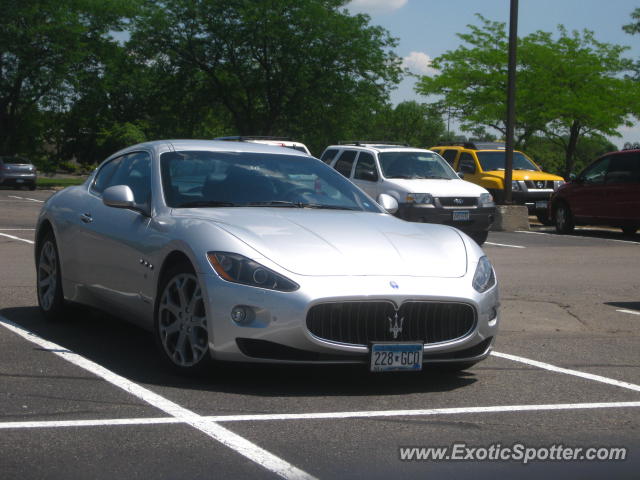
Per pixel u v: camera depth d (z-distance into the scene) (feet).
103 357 19.84
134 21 170.60
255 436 14.10
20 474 11.99
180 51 174.19
